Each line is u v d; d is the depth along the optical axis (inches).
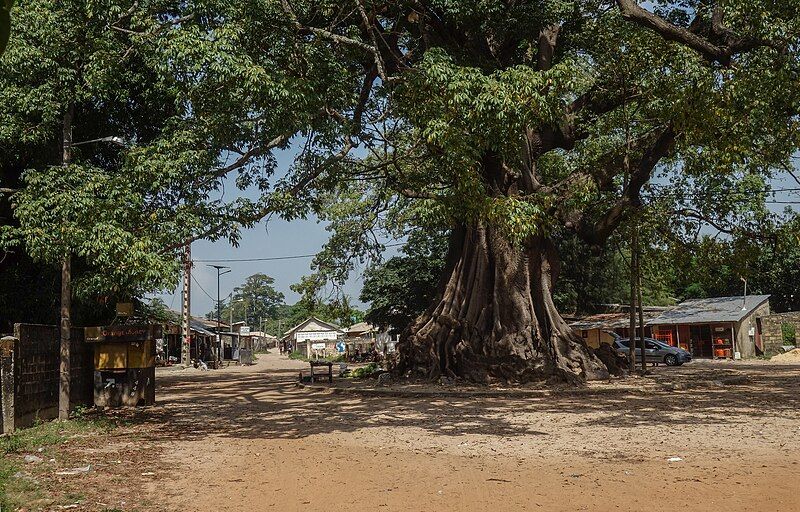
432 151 657.0
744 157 684.7
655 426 505.0
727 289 2458.2
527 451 403.5
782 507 265.6
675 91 669.9
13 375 515.5
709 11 805.2
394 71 841.5
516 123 579.8
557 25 945.5
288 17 636.1
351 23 749.3
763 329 1964.8
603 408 637.3
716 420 538.0
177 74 567.5
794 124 621.0
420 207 736.3
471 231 979.9
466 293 957.2
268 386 1061.8
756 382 939.3
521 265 933.2
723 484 306.3
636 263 1127.6
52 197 521.7
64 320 580.7
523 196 764.0
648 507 267.9
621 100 946.1
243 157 636.7
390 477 334.6
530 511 264.5
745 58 672.4
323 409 681.6
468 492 298.4
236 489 310.5
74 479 328.2
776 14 608.1
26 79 600.1
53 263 621.9
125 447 437.1
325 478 334.6
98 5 578.9
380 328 1918.1
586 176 919.0
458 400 749.9
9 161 765.3
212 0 574.6
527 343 898.1
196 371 1776.6
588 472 337.1
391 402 743.1
